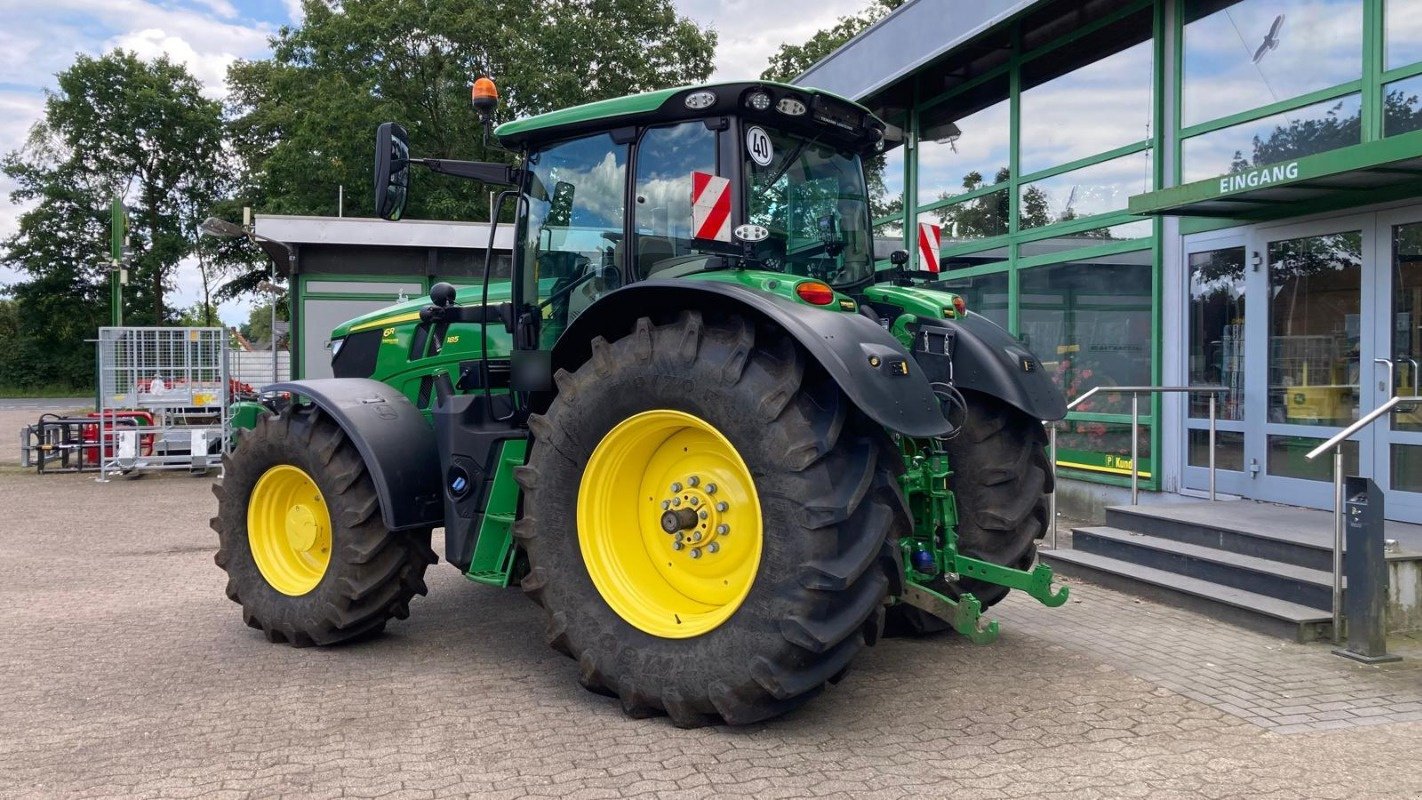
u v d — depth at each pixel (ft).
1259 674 14.25
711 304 12.39
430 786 10.28
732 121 13.61
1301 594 16.70
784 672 11.10
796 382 11.30
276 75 93.30
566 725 12.12
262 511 16.70
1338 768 10.85
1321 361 21.81
